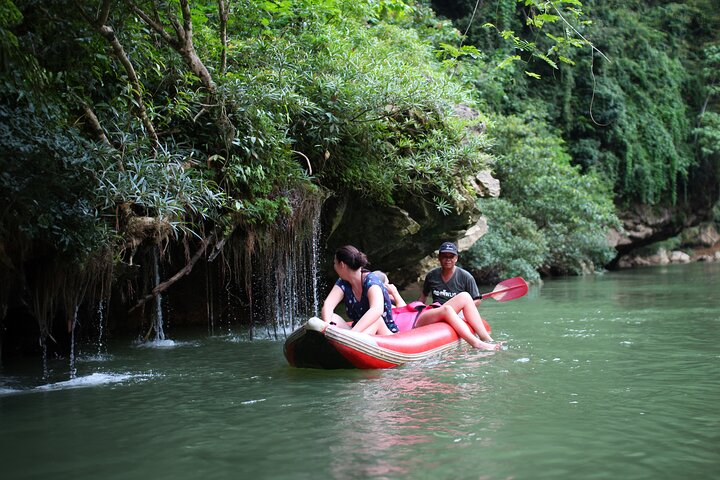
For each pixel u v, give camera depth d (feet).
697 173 87.25
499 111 60.70
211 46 23.26
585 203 60.34
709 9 91.97
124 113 18.80
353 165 25.99
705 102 89.45
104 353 19.36
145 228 18.13
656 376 14.25
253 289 26.23
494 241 49.57
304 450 9.42
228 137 20.52
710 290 39.73
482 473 8.39
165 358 18.26
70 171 15.15
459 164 29.73
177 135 21.17
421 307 19.58
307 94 24.45
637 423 10.57
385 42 34.40
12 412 12.07
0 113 13.89
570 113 77.20
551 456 9.00
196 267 26.02
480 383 13.64
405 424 10.61
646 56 84.89
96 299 19.92
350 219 28.66
